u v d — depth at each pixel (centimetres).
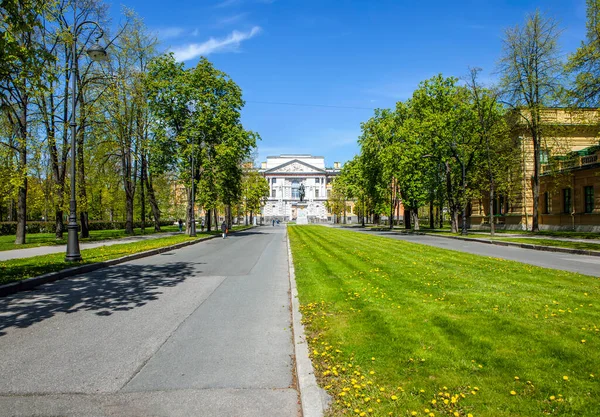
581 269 1234
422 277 1028
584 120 2552
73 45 1515
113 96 2769
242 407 390
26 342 584
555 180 3428
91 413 379
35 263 1373
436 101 3622
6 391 425
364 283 962
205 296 915
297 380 444
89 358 521
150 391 425
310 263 1402
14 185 2231
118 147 3164
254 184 6644
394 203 5400
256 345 574
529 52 3162
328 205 9631
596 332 540
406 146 3972
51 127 2483
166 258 1745
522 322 591
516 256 1670
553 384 388
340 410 358
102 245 2270
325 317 658
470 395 373
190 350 552
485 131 3131
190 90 3444
